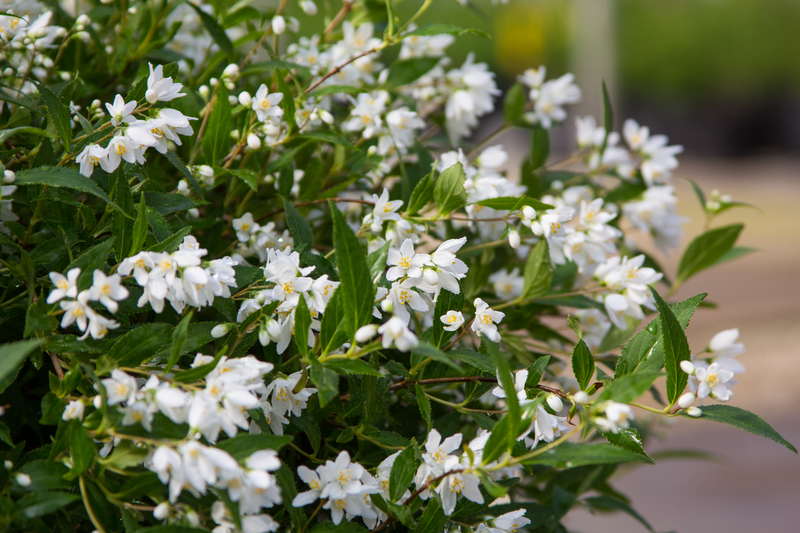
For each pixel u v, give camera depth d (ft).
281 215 3.24
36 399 2.95
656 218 3.60
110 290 2.68
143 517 2.73
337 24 3.54
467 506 2.87
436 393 3.13
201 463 2.60
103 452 2.71
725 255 3.55
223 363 2.70
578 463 2.70
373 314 2.85
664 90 33.19
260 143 3.07
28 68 3.12
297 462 3.01
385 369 2.94
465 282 3.22
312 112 3.19
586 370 2.87
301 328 2.77
